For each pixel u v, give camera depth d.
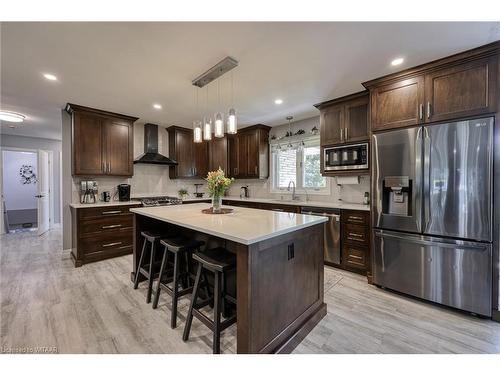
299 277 1.85
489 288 2.00
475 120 2.04
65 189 3.84
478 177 2.03
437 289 2.23
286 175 4.71
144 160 4.34
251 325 1.44
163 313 2.13
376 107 2.65
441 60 2.20
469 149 2.07
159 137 4.95
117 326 1.92
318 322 2.00
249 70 2.46
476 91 2.05
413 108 2.38
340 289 2.62
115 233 3.68
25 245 4.41
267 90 2.99
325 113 3.46
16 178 6.46
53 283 2.73
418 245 2.33
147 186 4.81
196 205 3.14
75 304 2.26
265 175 4.90
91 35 1.85
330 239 3.29
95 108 3.68
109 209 3.62
